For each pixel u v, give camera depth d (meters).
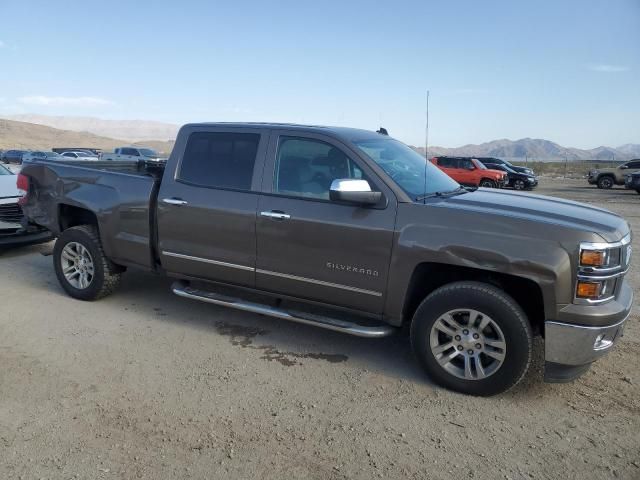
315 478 2.90
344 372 4.20
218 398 3.74
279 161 4.53
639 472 3.01
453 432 3.38
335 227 4.14
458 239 3.73
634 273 7.50
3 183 7.73
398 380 4.09
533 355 4.45
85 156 41.00
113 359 4.33
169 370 4.15
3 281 6.43
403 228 3.92
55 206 5.86
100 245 5.55
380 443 3.24
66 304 5.64
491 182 26.55
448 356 3.90
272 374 4.13
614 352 4.61
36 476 2.86
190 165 4.95
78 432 3.28
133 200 5.20
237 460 3.04
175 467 2.96
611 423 3.51
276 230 4.40
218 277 4.85
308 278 4.35
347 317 4.84
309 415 3.54
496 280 3.88
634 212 16.41
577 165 63.66
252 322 5.24
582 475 2.97
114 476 2.87
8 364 4.19
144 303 5.72
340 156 4.29
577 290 3.49
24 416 3.45
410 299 4.09
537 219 3.66
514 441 3.29
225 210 4.63
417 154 5.21
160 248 5.09
